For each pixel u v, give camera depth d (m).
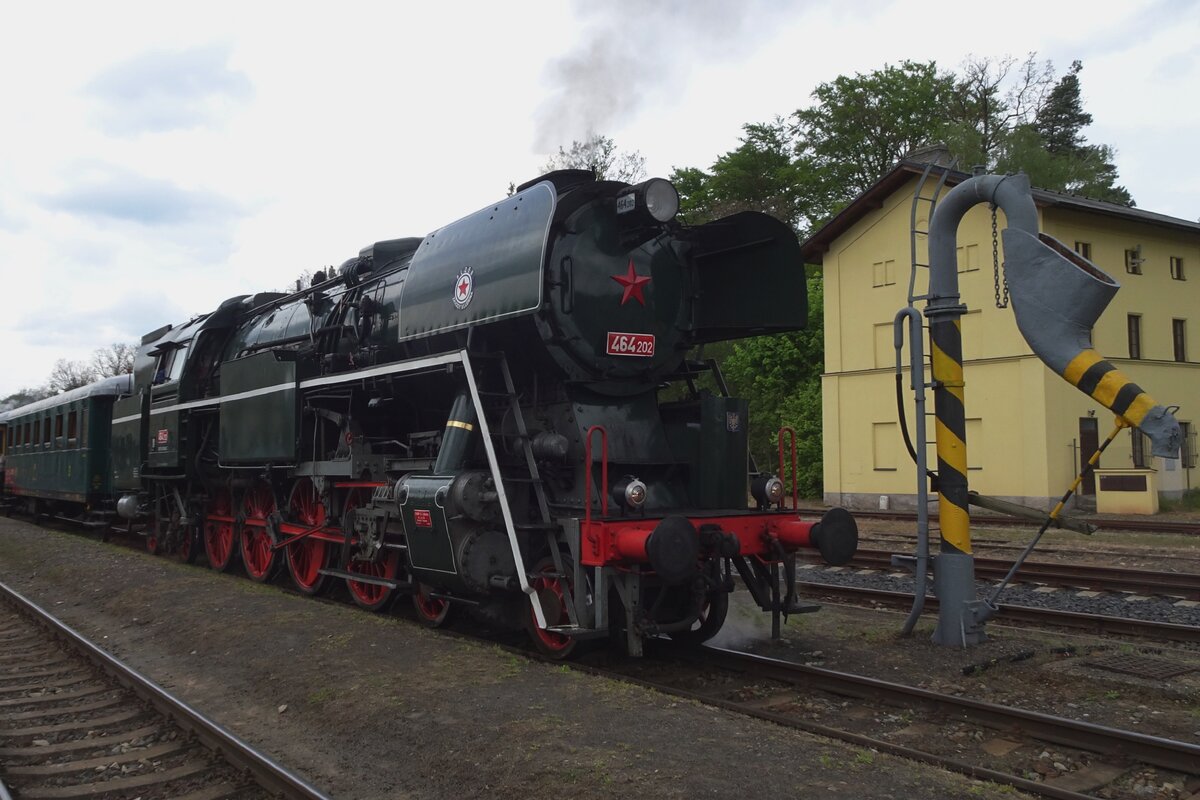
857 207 23.62
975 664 6.35
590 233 7.02
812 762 4.32
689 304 7.74
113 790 4.68
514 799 4.05
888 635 7.48
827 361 24.69
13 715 6.01
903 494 22.88
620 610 6.71
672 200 6.94
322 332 9.72
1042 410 20.30
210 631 7.89
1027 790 4.20
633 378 7.30
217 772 4.91
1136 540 14.78
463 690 5.64
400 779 4.49
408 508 7.21
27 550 14.84
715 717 5.07
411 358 8.45
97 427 17.08
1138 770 4.52
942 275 7.22
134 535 17.88
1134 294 23.31
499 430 7.24
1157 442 6.05
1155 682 5.88
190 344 12.67
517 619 7.21
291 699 5.87
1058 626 7.98
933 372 7.29
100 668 7.11
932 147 22.25
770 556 7.02
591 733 4.73
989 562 11.30
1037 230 6.77
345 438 9.09
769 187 37.97
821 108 37.03
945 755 4.77
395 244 9.77
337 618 8.12
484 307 6.96
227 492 12.32
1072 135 46.78
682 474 7.53
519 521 6.97
